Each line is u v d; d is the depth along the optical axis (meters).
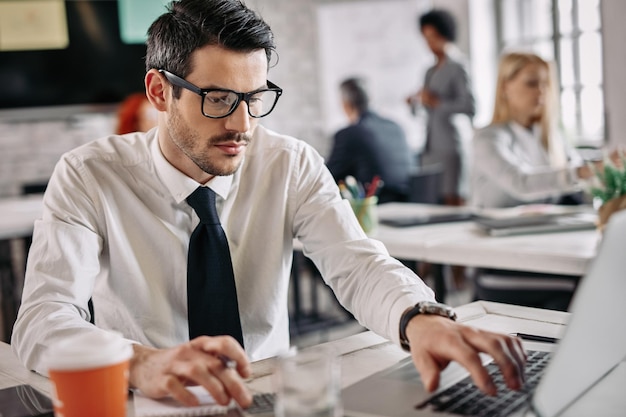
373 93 6.49
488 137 3.24
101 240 1.59
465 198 5.62
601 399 0.99
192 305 1.53
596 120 5.46
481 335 1.15
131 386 1.17
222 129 1.42
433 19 5.45
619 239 1.00
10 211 4.02
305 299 4.97
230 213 1.65
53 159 5.98
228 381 1.08
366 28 6.45
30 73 5.82
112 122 6.16
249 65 1.42
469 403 1.06
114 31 6.01
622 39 4.61
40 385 1.28
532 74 3.21
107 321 1.63
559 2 5.64
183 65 1.42
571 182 3.06
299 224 1.70
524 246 2.37
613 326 1.04
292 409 0.98
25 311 1.39
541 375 1.15
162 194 1.60
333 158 4.48
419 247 2.54
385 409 1.06
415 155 5.95
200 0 1.42
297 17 6.57
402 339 1.28
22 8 5.77
